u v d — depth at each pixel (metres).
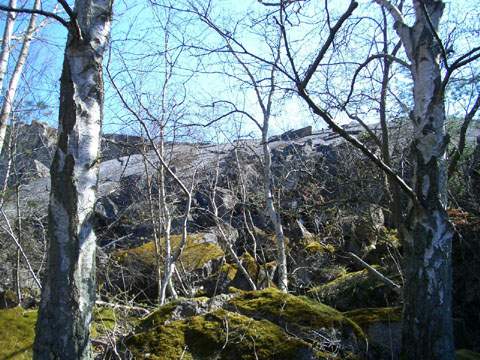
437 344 4.01
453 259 6.96
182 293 8.47
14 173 8.78
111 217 9.97
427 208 4.19
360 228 9.08
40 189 10.04
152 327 4.59
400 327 4.58
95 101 3.87
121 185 10.39
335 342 4.24
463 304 6.61
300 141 11.67
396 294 6.67
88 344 3.54
